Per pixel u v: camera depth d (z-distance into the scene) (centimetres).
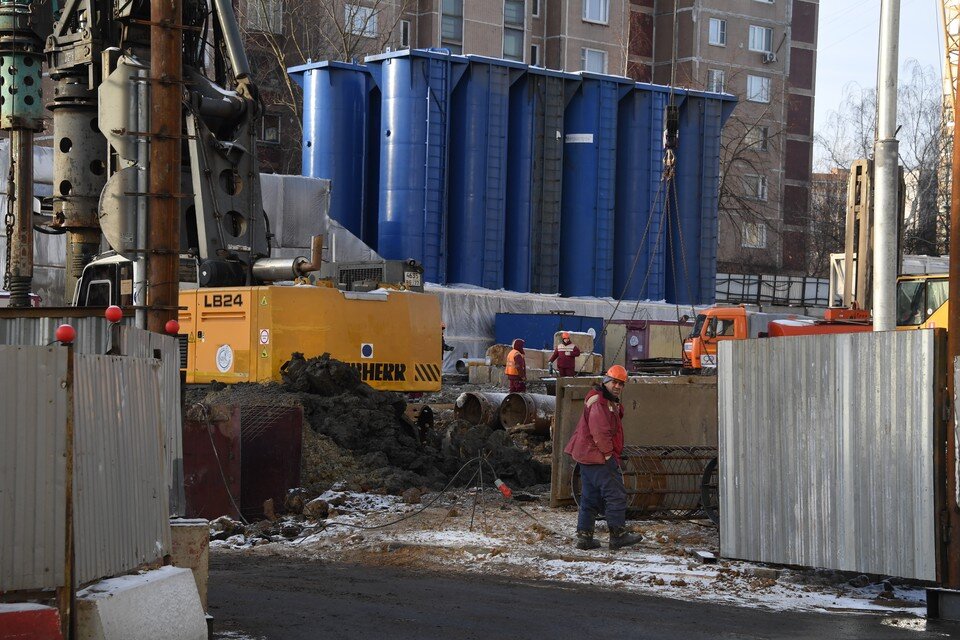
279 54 5584
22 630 600
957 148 1015
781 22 8600
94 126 2034
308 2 6225
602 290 5412
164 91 1474
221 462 1431
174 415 1093
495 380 4362
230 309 2078
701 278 5597
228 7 2138
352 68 5203
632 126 5500
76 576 636
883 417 1045
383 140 5075
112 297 1925
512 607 976
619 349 4881
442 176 5072
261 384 1909
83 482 649
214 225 2034
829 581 1120
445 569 1179
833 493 1084
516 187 5297
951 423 994
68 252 2073
